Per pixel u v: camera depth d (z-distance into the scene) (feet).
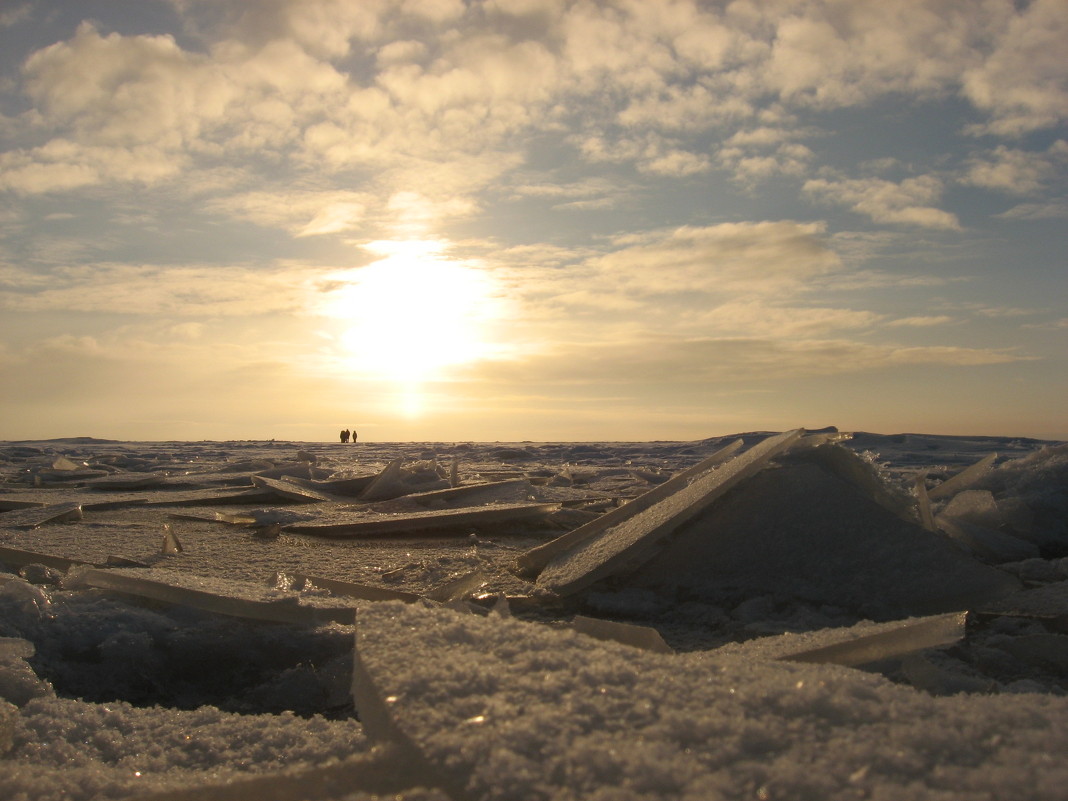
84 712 7.00
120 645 9.52
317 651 9.80
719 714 4.36
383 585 14.61
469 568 16.05
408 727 4.40
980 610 11.60
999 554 15.03
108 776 5.72
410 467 36.01
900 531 12.82
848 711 4.36
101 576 11.62
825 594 12.29
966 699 4.81
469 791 3.80
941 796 3.41
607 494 29.48
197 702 9.25
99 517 24.67
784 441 15.14
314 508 27.09
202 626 10.22
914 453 48.16
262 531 21.30
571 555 15.02
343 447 101.55
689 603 12.75
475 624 6.33
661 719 4.32
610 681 4.90
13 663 7.89
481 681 4.95
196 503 28.84
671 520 13.58
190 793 4.21
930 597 11.81
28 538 19.12
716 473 15.79
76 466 44.16
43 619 9.86
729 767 3.80
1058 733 4.01
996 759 3.81
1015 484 17.97
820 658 7.02
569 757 3.90
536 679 4.99
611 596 13.07
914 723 4.19
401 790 4.04
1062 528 16.31
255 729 6.64
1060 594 12.03
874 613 11.59
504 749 4.03
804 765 3.77
